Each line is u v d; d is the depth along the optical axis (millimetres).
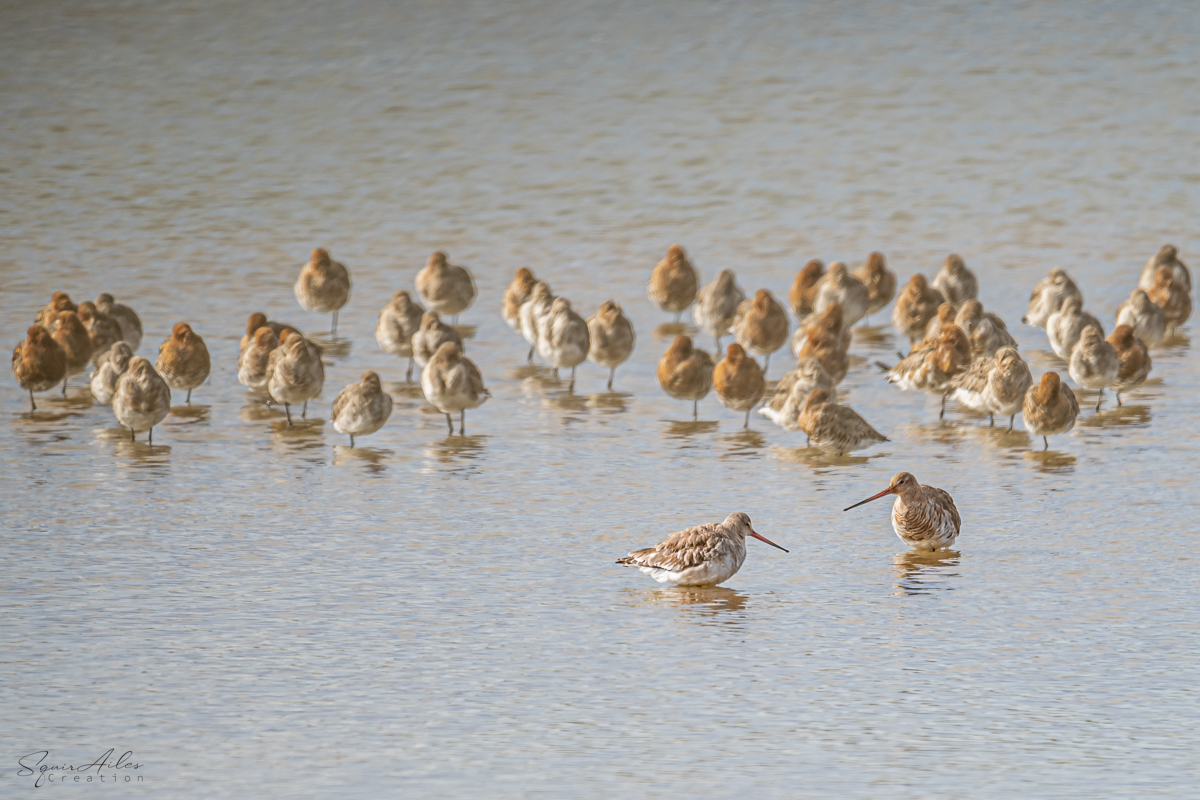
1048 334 34219
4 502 24328
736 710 16406
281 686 17078
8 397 31734
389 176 58531
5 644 18297
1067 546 22000
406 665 17703
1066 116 66562
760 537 20625
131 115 67562
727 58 77375
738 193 55719
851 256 46938
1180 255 46469
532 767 15102
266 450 27750
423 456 27406
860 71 74875
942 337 30562
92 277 43562
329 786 14711
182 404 31234
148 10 86062
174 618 19219
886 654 17953
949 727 15953
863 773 14938
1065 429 27359
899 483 21281
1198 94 69500
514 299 37188
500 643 18391
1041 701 16562
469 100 70312
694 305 39250
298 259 46500
